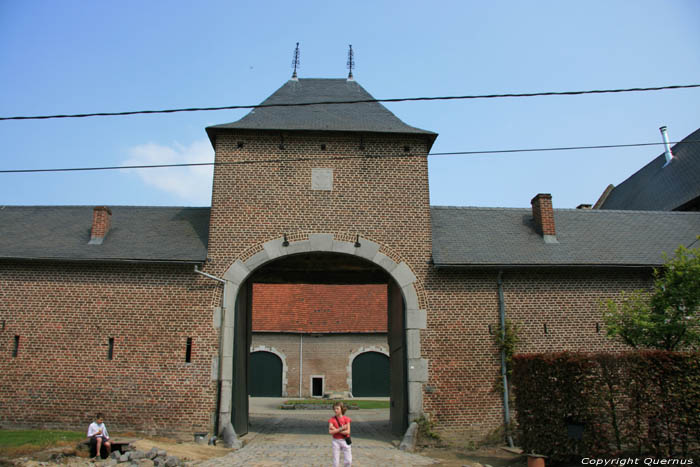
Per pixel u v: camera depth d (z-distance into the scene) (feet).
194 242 44.29
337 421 27.58
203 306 41.91
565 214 51.57
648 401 31.63
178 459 31.30
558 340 42.60
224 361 40.78
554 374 32.58
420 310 42.47
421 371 41.34
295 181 44.52
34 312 41.96
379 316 90.12
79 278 42.55
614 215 52.21
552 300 43.34
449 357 41.75
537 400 32.68
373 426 52.44
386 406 72.33
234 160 44.75
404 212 44.45
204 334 41.39
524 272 43.70
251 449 36.96
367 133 45.06
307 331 88.12
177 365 40.88
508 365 41.63
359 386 87.15
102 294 42.27
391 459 34.63
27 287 42.42
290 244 43.29
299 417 59.72
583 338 42.73
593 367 32.60
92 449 31.78
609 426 32.07
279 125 45.73
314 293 93.61
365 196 44.57
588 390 32.27
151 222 47.75
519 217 50.34
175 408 40.11
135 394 40.45
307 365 87.30
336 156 45.21
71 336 41.55
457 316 42.57
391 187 44.88
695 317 36.68
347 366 87.30
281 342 87.92
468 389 41.24
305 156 45.09
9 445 32.60
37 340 41.50
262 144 45.16
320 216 43.96
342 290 94.02
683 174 72.79
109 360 41.09
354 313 90.58
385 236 43.88
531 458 30.99
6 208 50.70
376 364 87.97
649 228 49.88
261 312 90.22
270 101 51.19
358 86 54.19
